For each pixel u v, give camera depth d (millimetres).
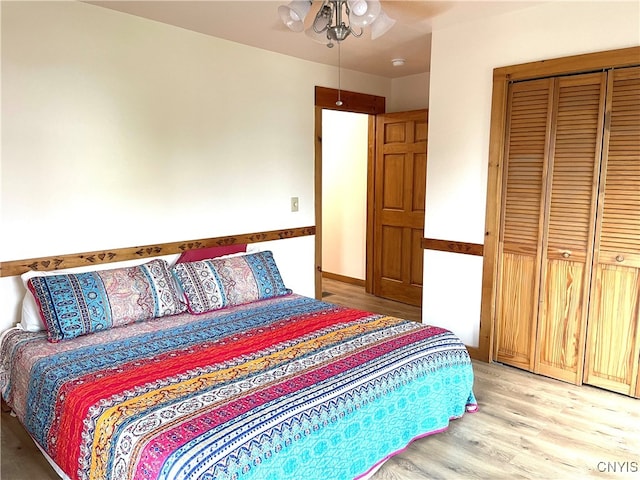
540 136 2861
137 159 2996
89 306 2465
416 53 3777
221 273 3008
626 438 2334
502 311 3168
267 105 3740
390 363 2096
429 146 3379
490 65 3016
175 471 1399
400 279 4762
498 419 2516
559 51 2738
